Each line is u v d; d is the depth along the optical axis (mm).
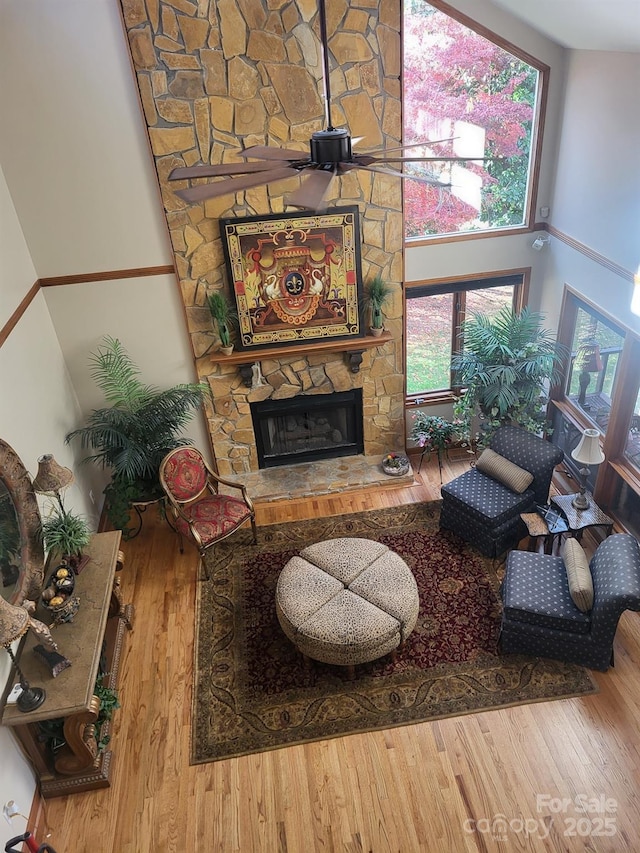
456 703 4270
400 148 2646
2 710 3424
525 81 5441
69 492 5285
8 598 3588
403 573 4715
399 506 6137
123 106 4859
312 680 4492
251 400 6270
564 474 6445
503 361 5777
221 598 5227
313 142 2469
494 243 6043
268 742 4105
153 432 5598
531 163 5766
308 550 4992
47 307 5469
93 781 3869
